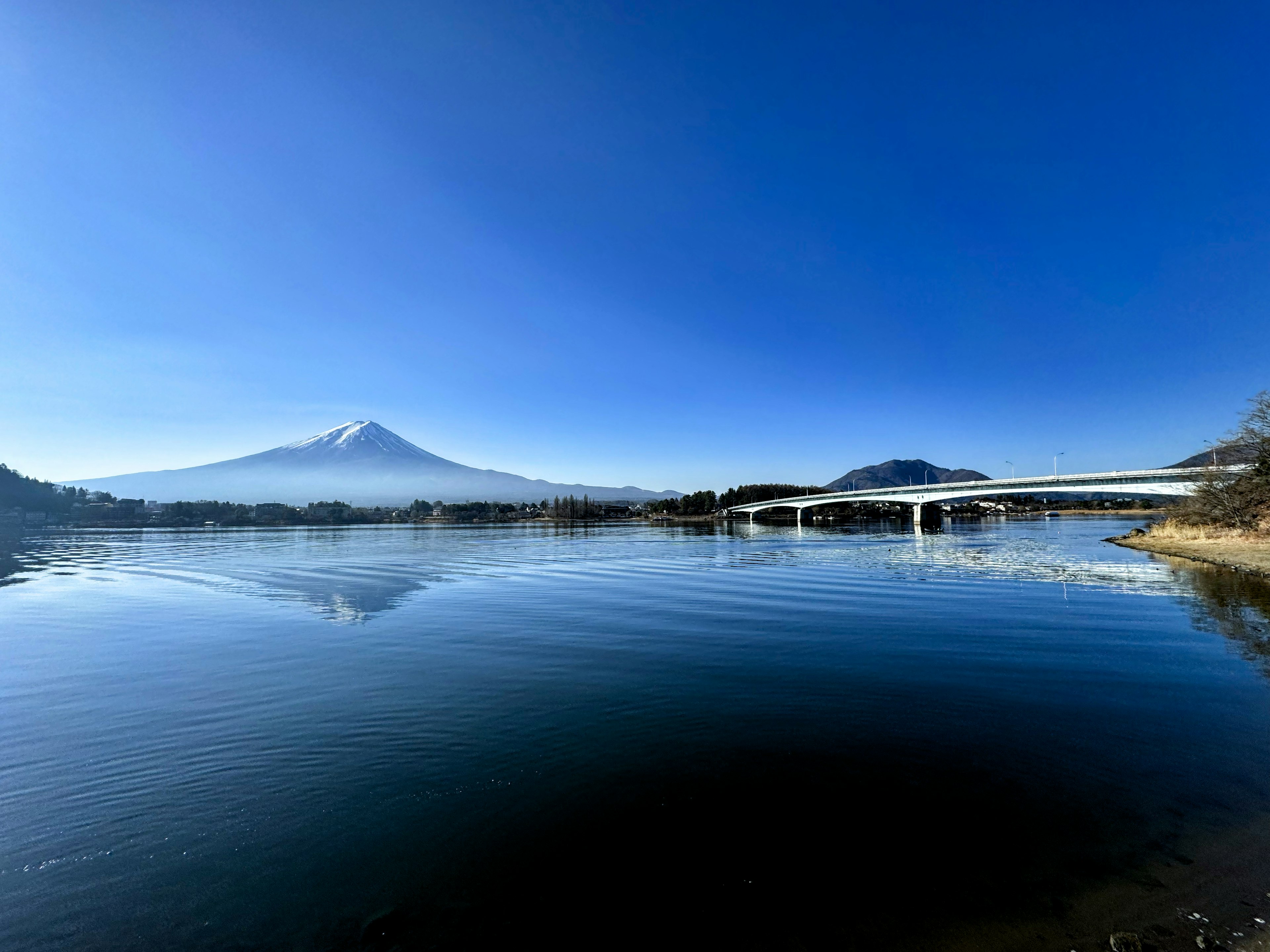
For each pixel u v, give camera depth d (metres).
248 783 11.76
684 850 9.07
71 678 19.80
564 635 25.94
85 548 98.69
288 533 164.75
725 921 7.52
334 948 7.27
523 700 16.53
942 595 36.03
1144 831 9.44
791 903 7.82
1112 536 103.44
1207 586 37.47
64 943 7.49
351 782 11.66
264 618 31.77
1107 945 7.00
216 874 8.85
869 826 9.66
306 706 16.42
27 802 11.15
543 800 10.71
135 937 7.58
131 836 9.91
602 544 103.00
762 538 115.38
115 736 14.36
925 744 13.00
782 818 9.94
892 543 91.12
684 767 11.97
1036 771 11.64
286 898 8.24
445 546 100.56
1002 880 8.26
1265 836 9.25
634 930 7.39
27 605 37.69
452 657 21.98
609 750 12.93
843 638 24.05
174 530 194.00
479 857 9.05
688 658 21.16
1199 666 19.30
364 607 35.59
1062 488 102.38
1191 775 11.39
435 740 13.71
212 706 16.59
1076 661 20.08
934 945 7.04
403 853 9.23
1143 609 29.88
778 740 13.32
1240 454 64.81
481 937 7.35
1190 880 8.21
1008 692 16.70
